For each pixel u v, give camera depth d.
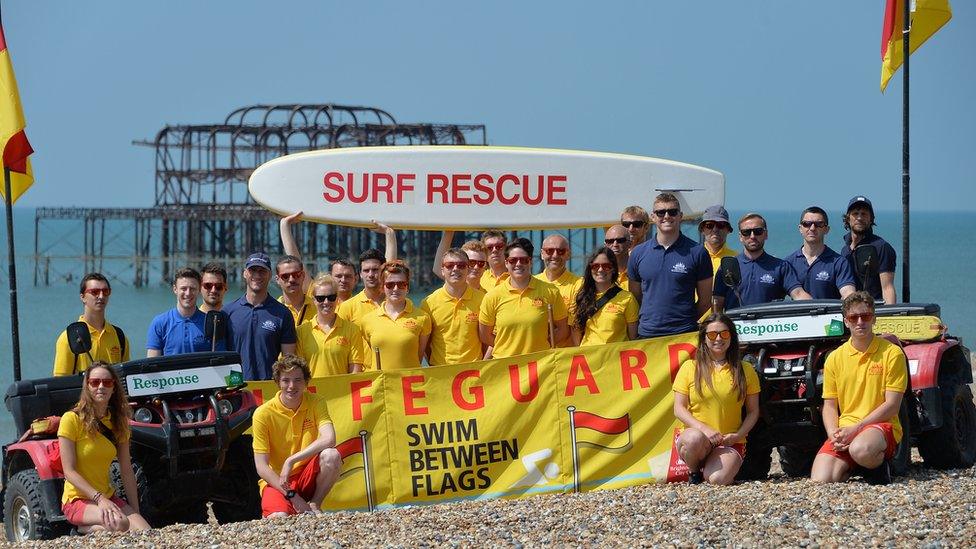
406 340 10.95
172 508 10.37
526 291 11.02
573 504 9.44
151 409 9.69
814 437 10.48
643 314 11.05
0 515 12.78
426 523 8.89
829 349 10.45
